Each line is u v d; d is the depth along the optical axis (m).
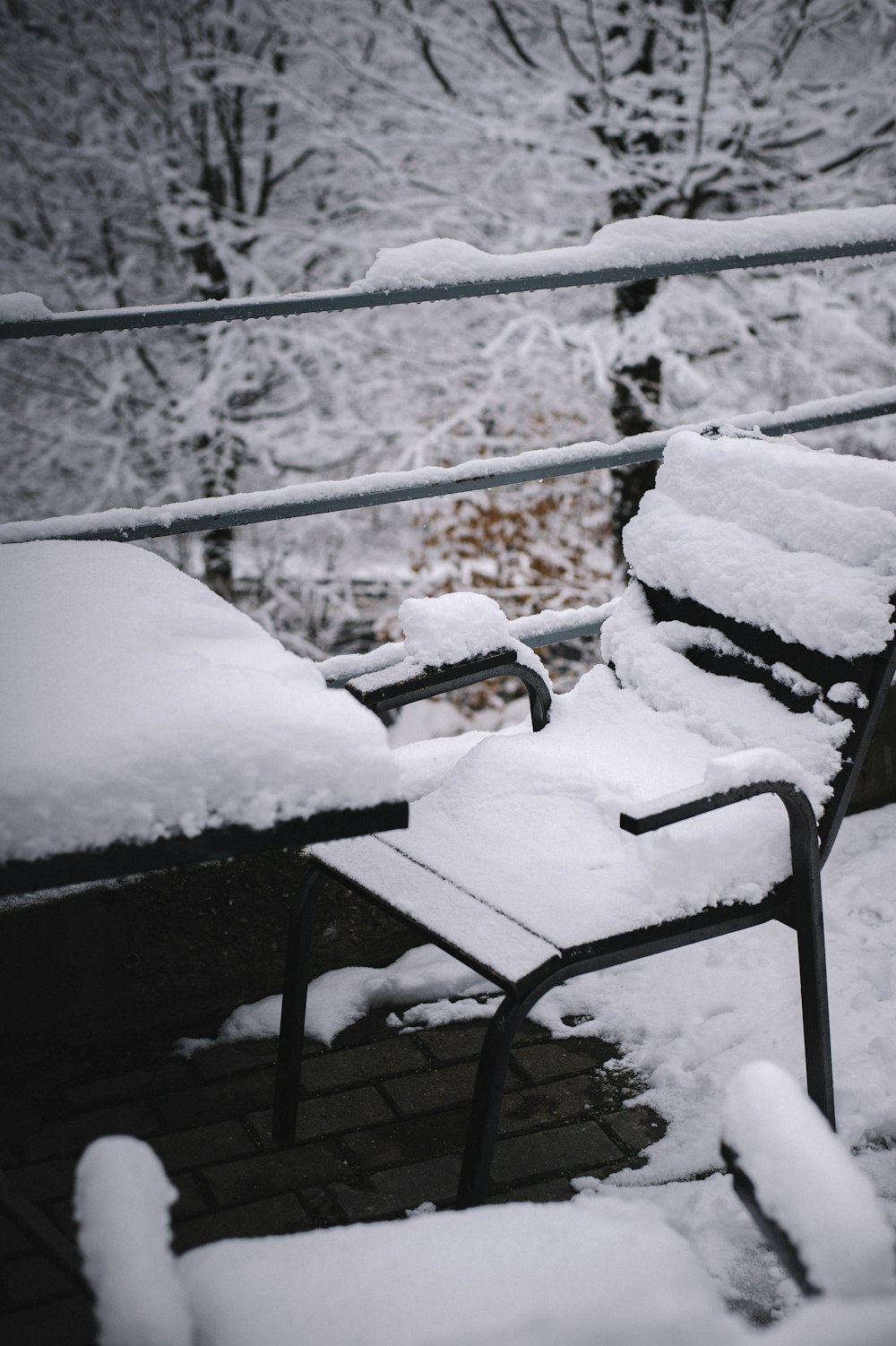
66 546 2.10
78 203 8.33
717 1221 1.88
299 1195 2.04
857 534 1.99
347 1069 2.37
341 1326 1.03
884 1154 2.02
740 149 8.02
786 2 7.85
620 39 7.93
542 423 8.50
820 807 1.90
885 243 3.13
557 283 2.82
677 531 2.31
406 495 2.82
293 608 9.04
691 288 7.87
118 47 8.06
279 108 8.37
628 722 2.29
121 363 8.34
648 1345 1.00
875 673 1.91
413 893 1.83
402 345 8.23
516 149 7.95
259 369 8.25
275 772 1.26
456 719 8.73
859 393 3.24
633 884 1.79
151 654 1.52
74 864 1.18
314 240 8.16
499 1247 1.12
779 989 2.46
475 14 8.05
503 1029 1.60
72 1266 1.47
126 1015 2.45
